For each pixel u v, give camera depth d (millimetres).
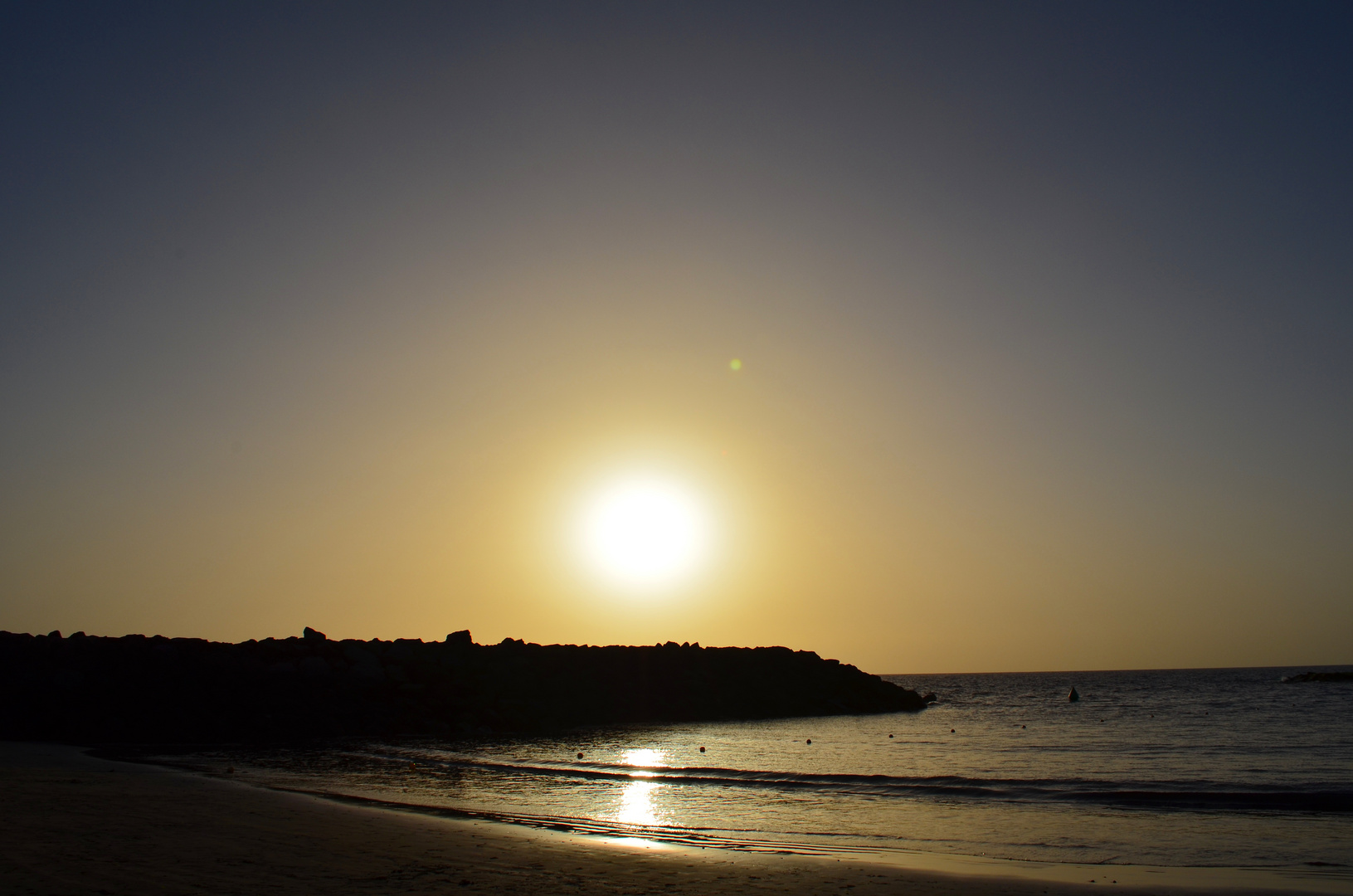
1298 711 74000
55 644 50688
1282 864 17672
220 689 49250
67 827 16250
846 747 46500
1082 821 23047
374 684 54906
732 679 75000
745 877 15078
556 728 57094
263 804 21219
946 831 21625
